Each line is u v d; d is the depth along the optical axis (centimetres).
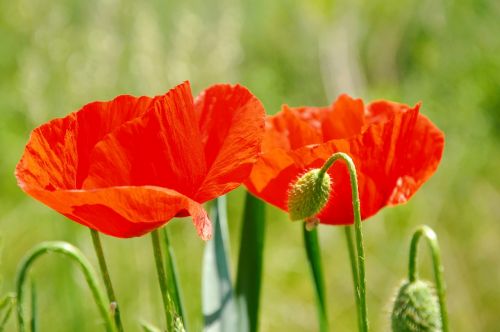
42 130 67
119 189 64
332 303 149
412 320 71
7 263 139
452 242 159
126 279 126
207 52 172
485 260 154
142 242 129
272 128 74
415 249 71
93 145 68
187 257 145
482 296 148
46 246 70
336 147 70
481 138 175
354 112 75
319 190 69
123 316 124
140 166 67
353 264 72
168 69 164
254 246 79
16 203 154
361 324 68
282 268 155
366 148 70
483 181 174
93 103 68
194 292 141
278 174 71
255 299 78
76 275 111
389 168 71
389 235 159
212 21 177
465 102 177
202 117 69
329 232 160
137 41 162
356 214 68
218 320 77
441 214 166
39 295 118
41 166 67
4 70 182
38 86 145
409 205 164
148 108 67
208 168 69
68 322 109
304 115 76
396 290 73
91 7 167
